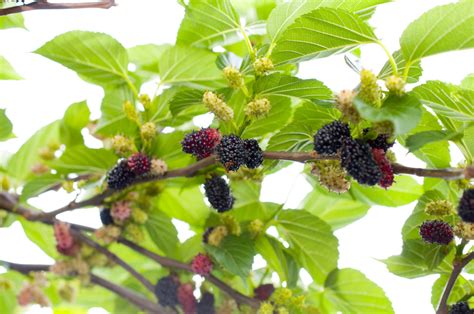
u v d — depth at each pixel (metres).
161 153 0.87
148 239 0.94
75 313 0.92
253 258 0.87
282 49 0.79
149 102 0.88
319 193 0.96
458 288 0.85
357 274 0.91
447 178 0.75
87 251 0.88
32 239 0.92
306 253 0.92
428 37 0.75
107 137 0.92
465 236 0.79
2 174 0.93
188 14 0.88
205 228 0.91
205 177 0.85
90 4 0.86
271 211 0.93
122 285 0.92
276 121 0.84
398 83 0.73
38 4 0.85
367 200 0.92
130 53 0.94
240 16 0.91
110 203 0.89
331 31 0.77
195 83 0.92
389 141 0.75
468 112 0.76
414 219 0.85
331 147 0.74
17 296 0.87
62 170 0.86
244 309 0.89
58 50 0.88
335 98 0.75
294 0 0.82
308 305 0.90
